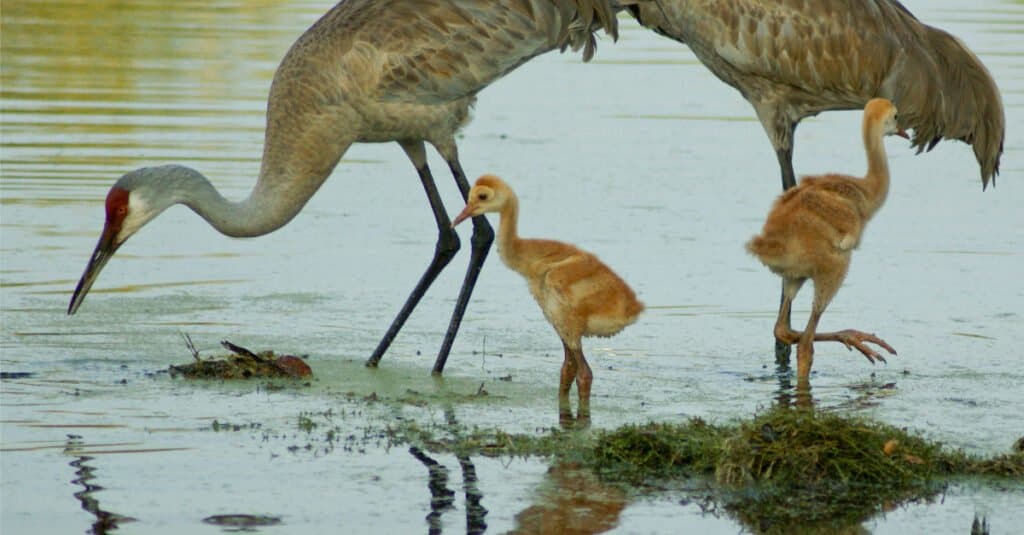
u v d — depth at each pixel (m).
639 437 10.59
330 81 13.34
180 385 12.17
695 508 9.67
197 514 9.35
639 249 16.80
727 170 20.27
